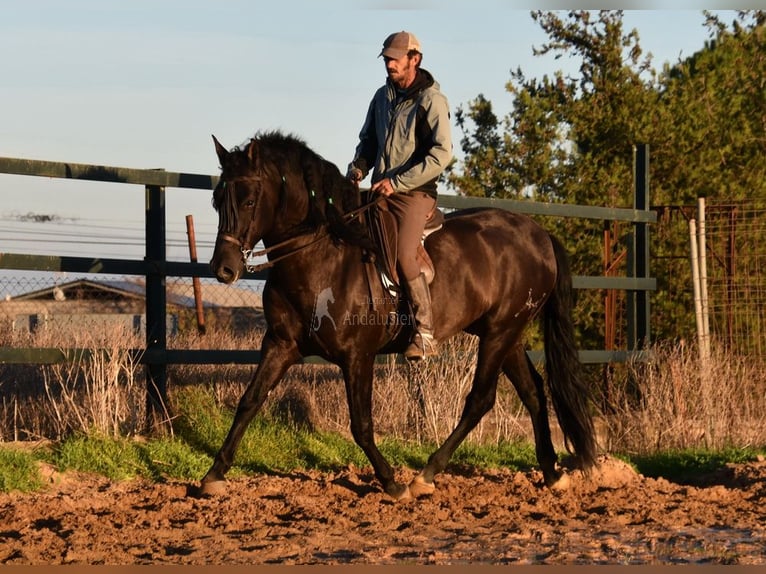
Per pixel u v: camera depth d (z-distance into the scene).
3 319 15.41
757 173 22.06
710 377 13.71
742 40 23.86
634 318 15.03
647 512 9.09
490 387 10.26
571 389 10.56
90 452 10.26
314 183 9.12
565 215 14.12
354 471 10.84
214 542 7.61
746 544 7.90
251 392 9.36
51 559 7.04
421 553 7.43
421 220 9.45
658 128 22.06
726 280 17.86
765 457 12.11
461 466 11.44
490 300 10.14
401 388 12.78
